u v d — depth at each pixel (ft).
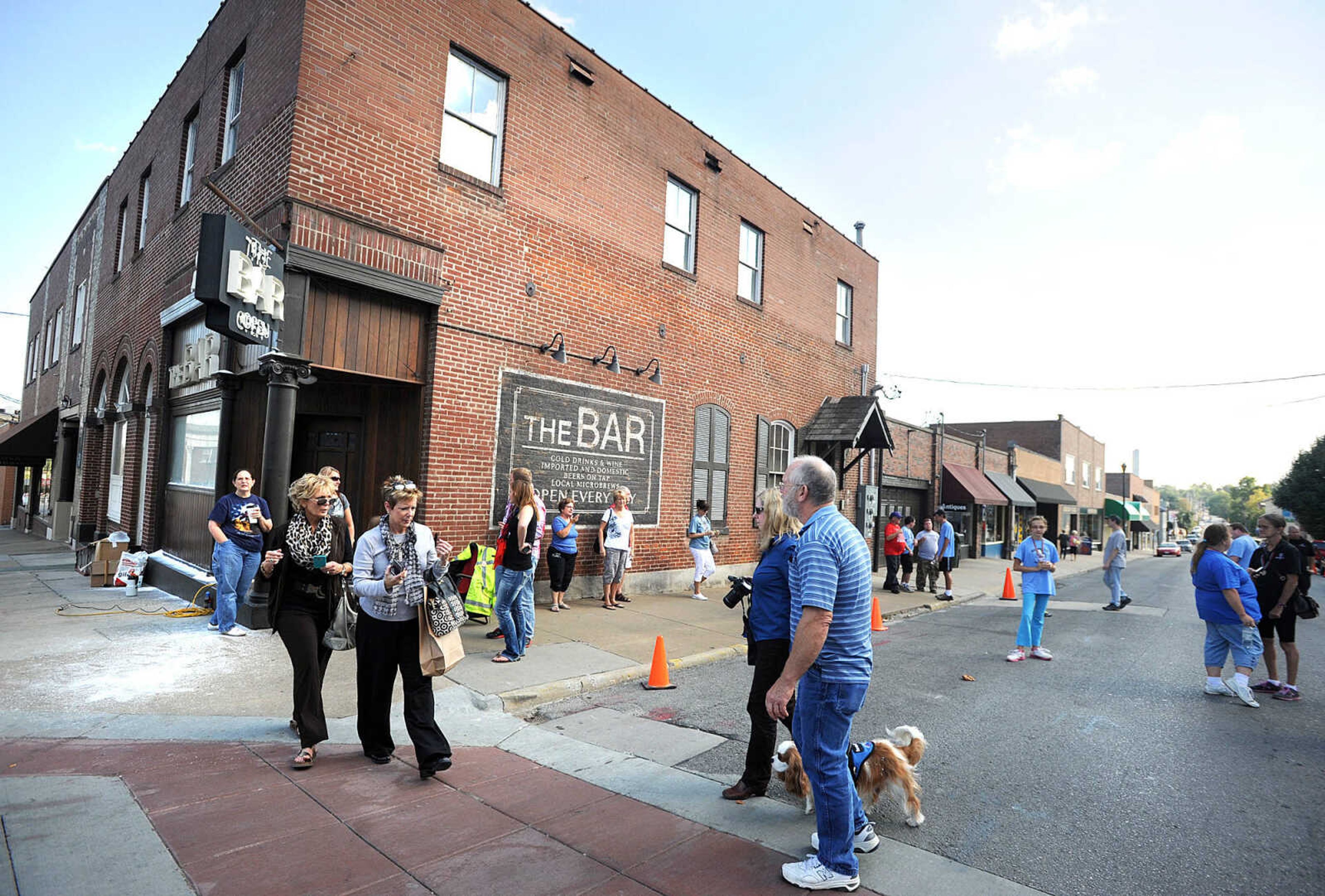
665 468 42.50
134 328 43.14
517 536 24.04
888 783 12.95
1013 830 13.12
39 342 83.76
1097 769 16.37
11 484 94.43
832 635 10.85
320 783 14.16
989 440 140.67
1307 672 28.07
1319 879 11.48
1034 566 28.48
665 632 30.40
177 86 40.27
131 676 20.70
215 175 32.68
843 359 60.95
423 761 14.46
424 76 30.48
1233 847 12.57
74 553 53.93
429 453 30.07
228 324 22.93
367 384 31.09
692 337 44.57
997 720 20.13
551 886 10.59
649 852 11.73
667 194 43.57
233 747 15.89
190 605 30.17
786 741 15.98
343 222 27.53
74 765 14.48
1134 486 212.23
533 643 26.91
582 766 15.79
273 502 26.14
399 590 14.65
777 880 10.91
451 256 31.14
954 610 45.11
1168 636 35.68
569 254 36.52
